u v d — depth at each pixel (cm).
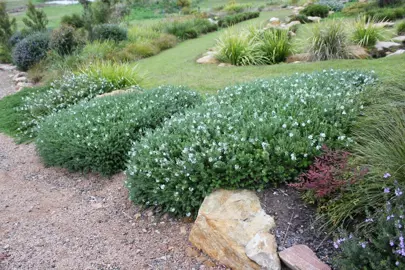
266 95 443
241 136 348
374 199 273
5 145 618
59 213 395
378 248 227
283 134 339
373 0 1655
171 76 858
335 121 372
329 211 290
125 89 689
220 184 330
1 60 1349
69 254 324
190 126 377
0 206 418
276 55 921
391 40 948
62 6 2981
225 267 292
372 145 314
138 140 467
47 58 1055
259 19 1722
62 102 688
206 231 306
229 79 779
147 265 303
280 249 276
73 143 462
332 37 861
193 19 1634
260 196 323
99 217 379
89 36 1249
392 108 344
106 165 459
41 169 511
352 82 475
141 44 1201
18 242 346
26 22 1388
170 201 354
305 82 473
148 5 2622
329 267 251
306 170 333
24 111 729
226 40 955
